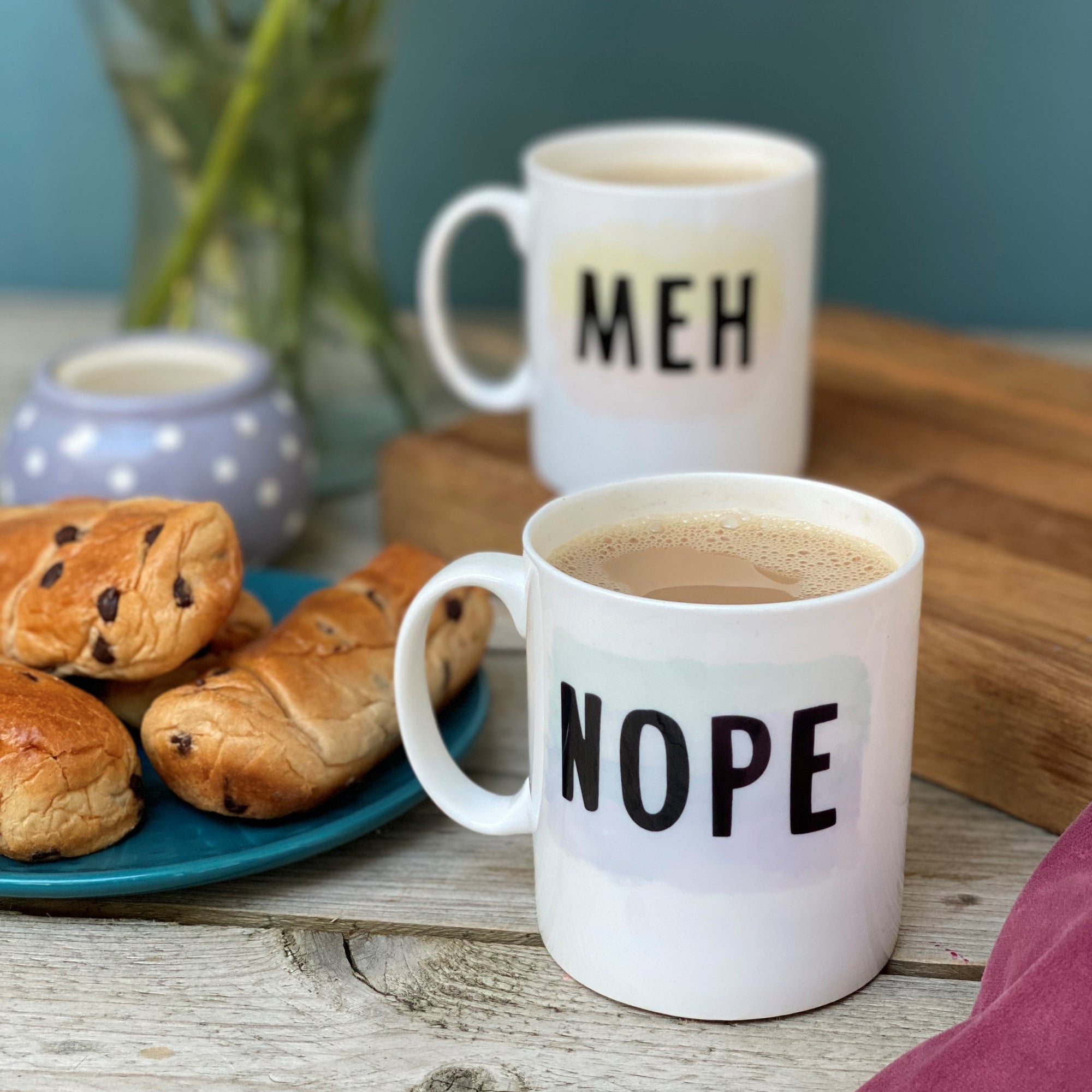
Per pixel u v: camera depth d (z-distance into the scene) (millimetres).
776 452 768
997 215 1062
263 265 828
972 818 674
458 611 681
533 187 763
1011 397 845
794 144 785
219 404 767
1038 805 667
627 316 747
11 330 1008
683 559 614
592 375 758
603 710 587
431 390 939
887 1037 602
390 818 649
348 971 624
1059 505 761
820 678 580
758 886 591
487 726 710
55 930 637
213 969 625
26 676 642
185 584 650
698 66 1031
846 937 602
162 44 797
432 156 1051
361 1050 603
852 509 624
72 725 631
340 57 808
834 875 594
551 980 621
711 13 1021
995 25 1021
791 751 583
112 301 1061
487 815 629
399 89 1037
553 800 604
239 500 770
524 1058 599
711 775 583
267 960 627
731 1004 601
